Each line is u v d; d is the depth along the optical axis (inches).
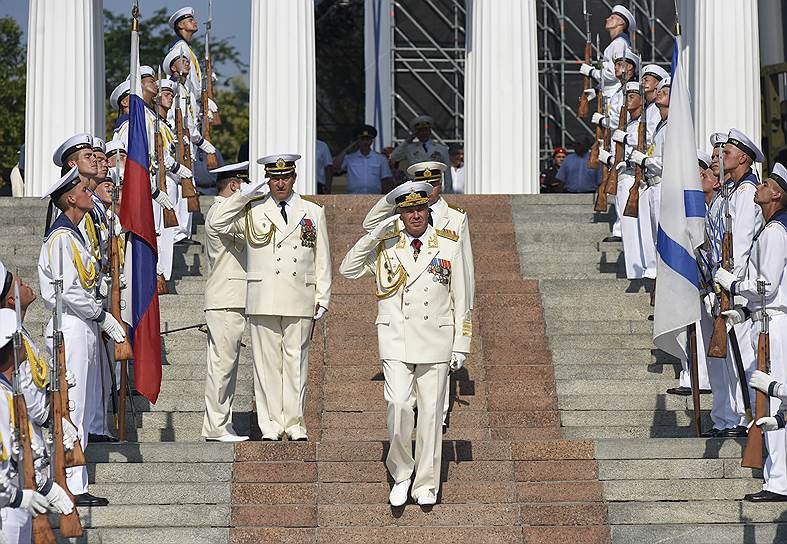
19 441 817.5
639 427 1250.0
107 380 1181.7
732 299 1104.8
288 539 1056.8
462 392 1285.7
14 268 1483.8
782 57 2556.6
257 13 1800.0
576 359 1347.2
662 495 1106.1
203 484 1091.9
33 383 856.9
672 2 2618.1
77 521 917.8
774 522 1082.1
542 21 2625.5
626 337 1375.5
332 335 1366.9
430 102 2637.8
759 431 1000.2
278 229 1153.4
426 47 2637.8
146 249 1139.3
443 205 1101.1
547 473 1126.4
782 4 2564.0
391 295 1065.5
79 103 1808.6
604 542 1063.6
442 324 1063.0
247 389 1302.9
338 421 1250.0
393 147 2541.8
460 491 1099.3
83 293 1051.9
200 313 1397.6
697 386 1185.4
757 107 1820.9
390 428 1059.3
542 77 2613.2
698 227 1171.9
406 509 1075.9
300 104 1782.7
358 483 1105.4
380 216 1090.1
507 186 1833.2
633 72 1608.0
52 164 1795.0
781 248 1077.8
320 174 2022.6
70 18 1815.9
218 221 1152.2
